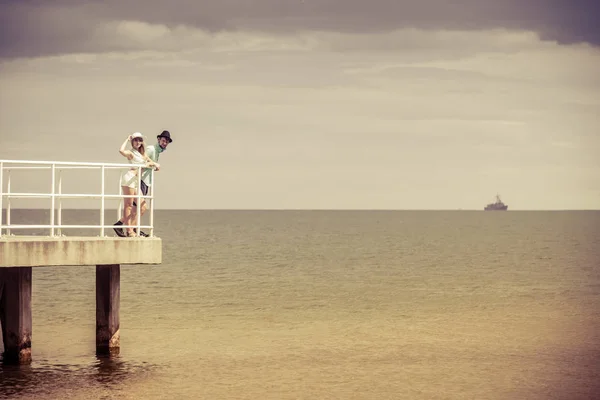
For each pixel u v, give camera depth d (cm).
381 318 3419
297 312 3591
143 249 1969
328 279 5181
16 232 11281
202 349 2650
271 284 4825
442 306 3838
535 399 2077
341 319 3381
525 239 11406
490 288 4672
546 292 4472
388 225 19750
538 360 2536
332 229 16112
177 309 3644
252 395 2067
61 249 1900
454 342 2838
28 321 2169
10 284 2139
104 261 1938
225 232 13875
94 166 1948
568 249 8775
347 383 2212
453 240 11062
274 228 16562
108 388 2083
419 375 2316
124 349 2620
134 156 2061
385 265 6412
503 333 3036
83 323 3155
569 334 3019
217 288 4566
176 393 2064
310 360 2503
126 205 2058
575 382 2252
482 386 2198
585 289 4634
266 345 2747
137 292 4325
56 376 2178
